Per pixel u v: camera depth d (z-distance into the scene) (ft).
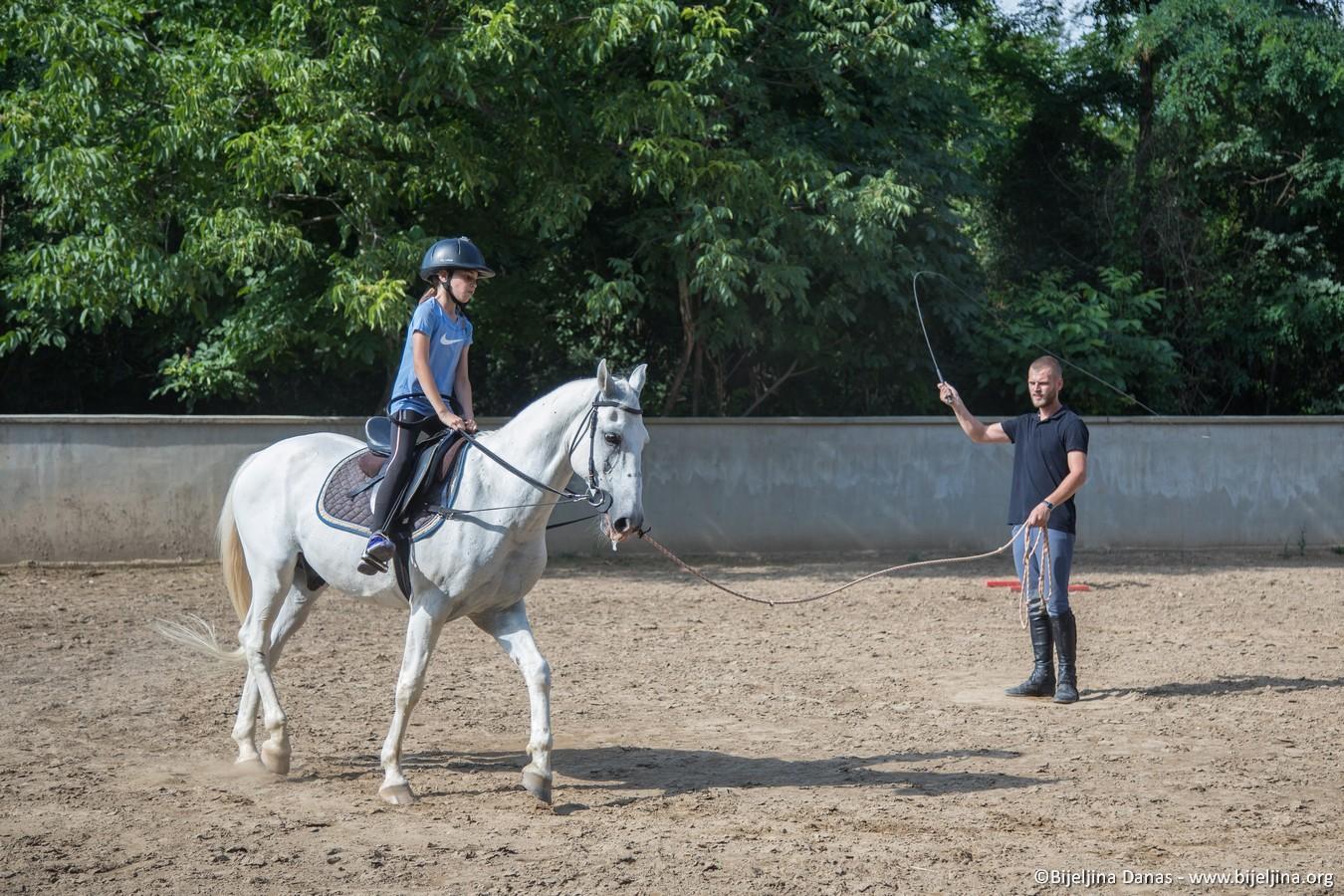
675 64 48.78
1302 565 52.42
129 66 43.09
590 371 63.21
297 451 21.88
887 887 15.31
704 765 21.71
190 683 28.07
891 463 55.06
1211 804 19.17
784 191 49.37
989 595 43.47
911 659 31.96
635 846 16.92
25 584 43.29
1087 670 30.73
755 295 55.47
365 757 22.02
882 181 49.57
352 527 19.99
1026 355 58.54
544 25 45.34
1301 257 68.54
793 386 64.64
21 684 27.73
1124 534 56.80
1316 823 18.17
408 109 46.52
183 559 48.88
